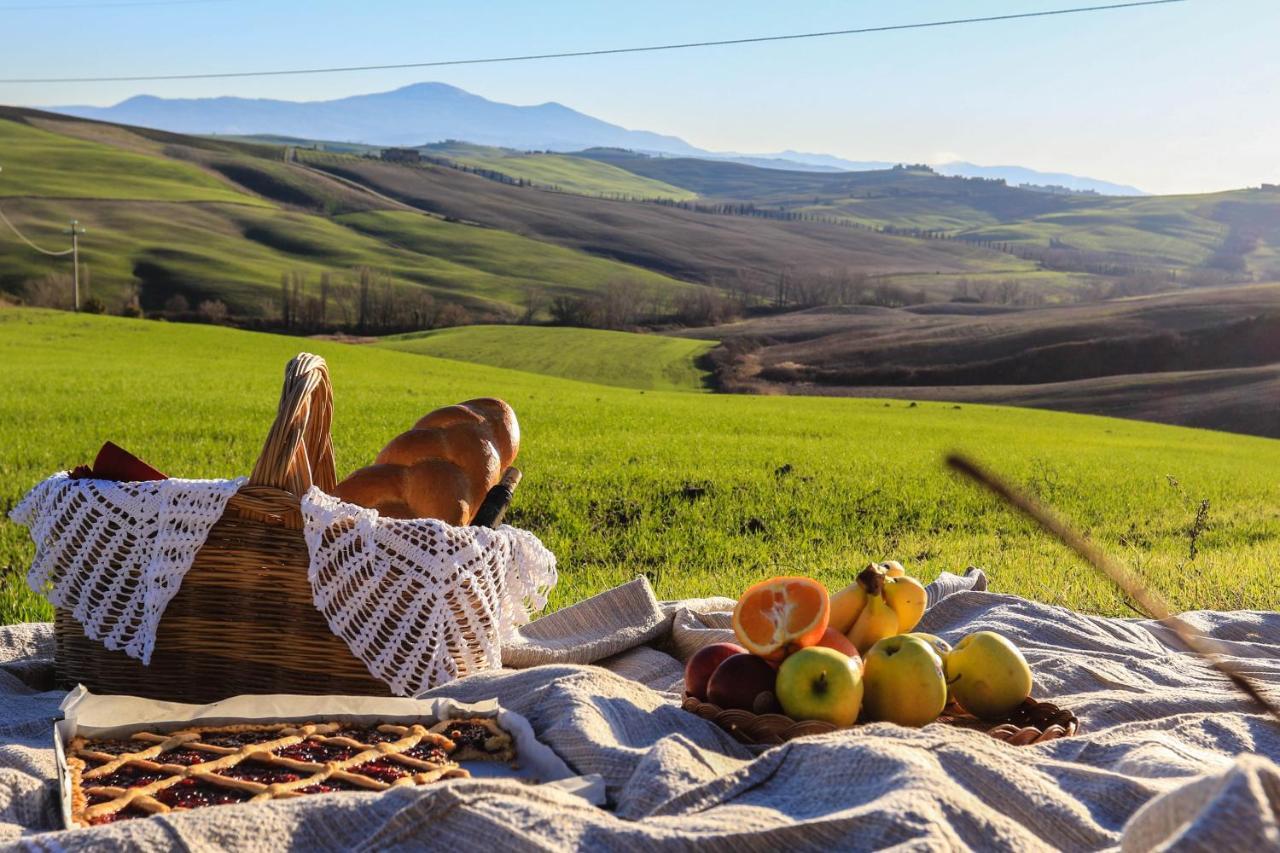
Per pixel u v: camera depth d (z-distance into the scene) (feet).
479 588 14.48
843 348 354.95
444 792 8.87
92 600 14.25
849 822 8.50
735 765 10.80
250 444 69.10
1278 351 320.29
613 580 31.89
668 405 141.79
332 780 10.26
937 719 12.67
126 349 185.37
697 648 17.54
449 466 16.33
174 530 13.75
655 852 8.38
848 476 64.75
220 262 464.65
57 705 13.62
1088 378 315.78
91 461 59.47
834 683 11.51
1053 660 16.47
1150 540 47.03
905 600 13.20
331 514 13.74
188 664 14.16
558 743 11.58
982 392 287.69
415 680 14.23
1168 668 16.97
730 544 39.27
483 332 351.67
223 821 8.54
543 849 8.25
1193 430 175.52
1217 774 7.09
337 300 421.59
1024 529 47.60
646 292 530.68
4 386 109.60
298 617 14.10
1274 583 29.25
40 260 426.10
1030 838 8.80
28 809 9.95
